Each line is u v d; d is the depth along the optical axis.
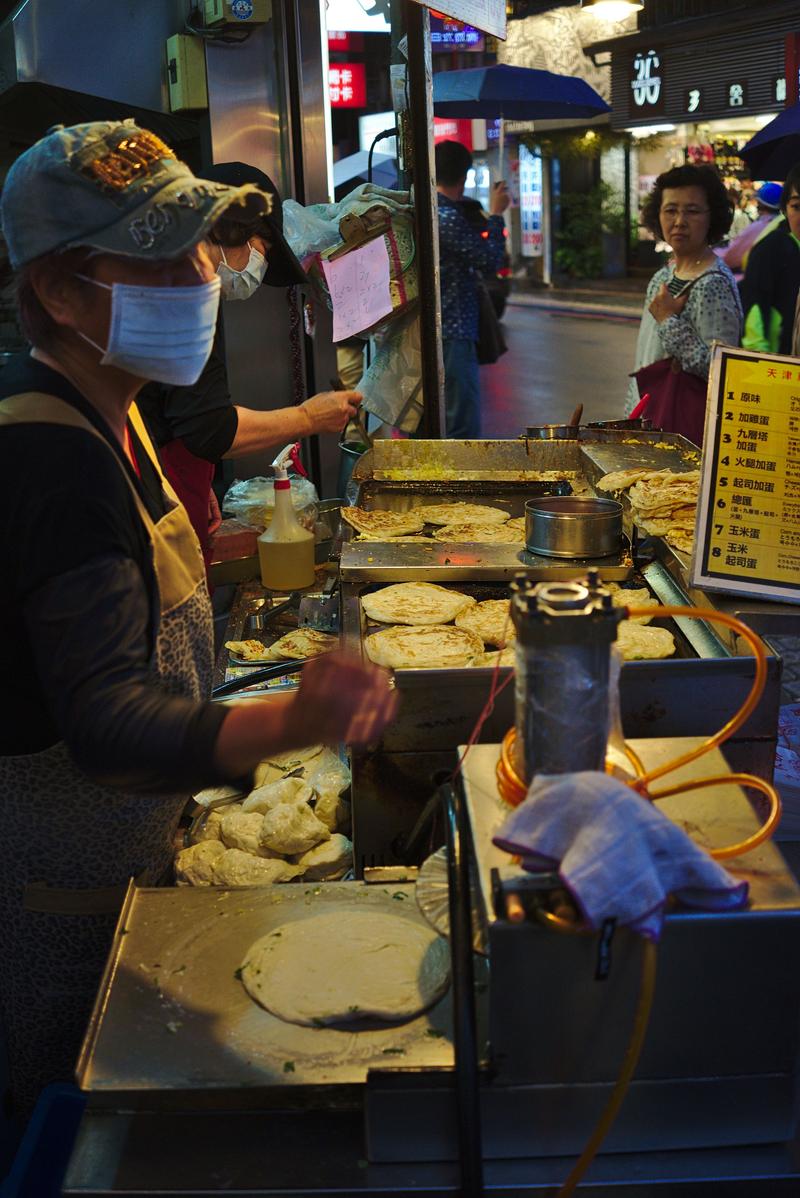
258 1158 1.21
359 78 9.88
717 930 1.12
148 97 4.28
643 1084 1.19
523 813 1.10
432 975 1.35
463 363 6.21
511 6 15.64
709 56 13.49
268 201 1.36
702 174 4.25
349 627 2.25
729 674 1.69
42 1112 1.58
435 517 2.98
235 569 3.37
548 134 21.00
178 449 2.95
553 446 3.34
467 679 1.67
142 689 1.22
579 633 1.13
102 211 1.28
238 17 3.93
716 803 1.28
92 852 1.61
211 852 1.96
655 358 4.50
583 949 1.12
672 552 2.32
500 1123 1.19
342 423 3.20
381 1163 1.21
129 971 1.38
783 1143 1.23
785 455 2.05
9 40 4.10
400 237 3.88
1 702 1.48
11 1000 1.75
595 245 23.09
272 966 1.37
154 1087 1.21
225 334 4.38
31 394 1.34
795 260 5.02
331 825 2.04
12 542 1.26
